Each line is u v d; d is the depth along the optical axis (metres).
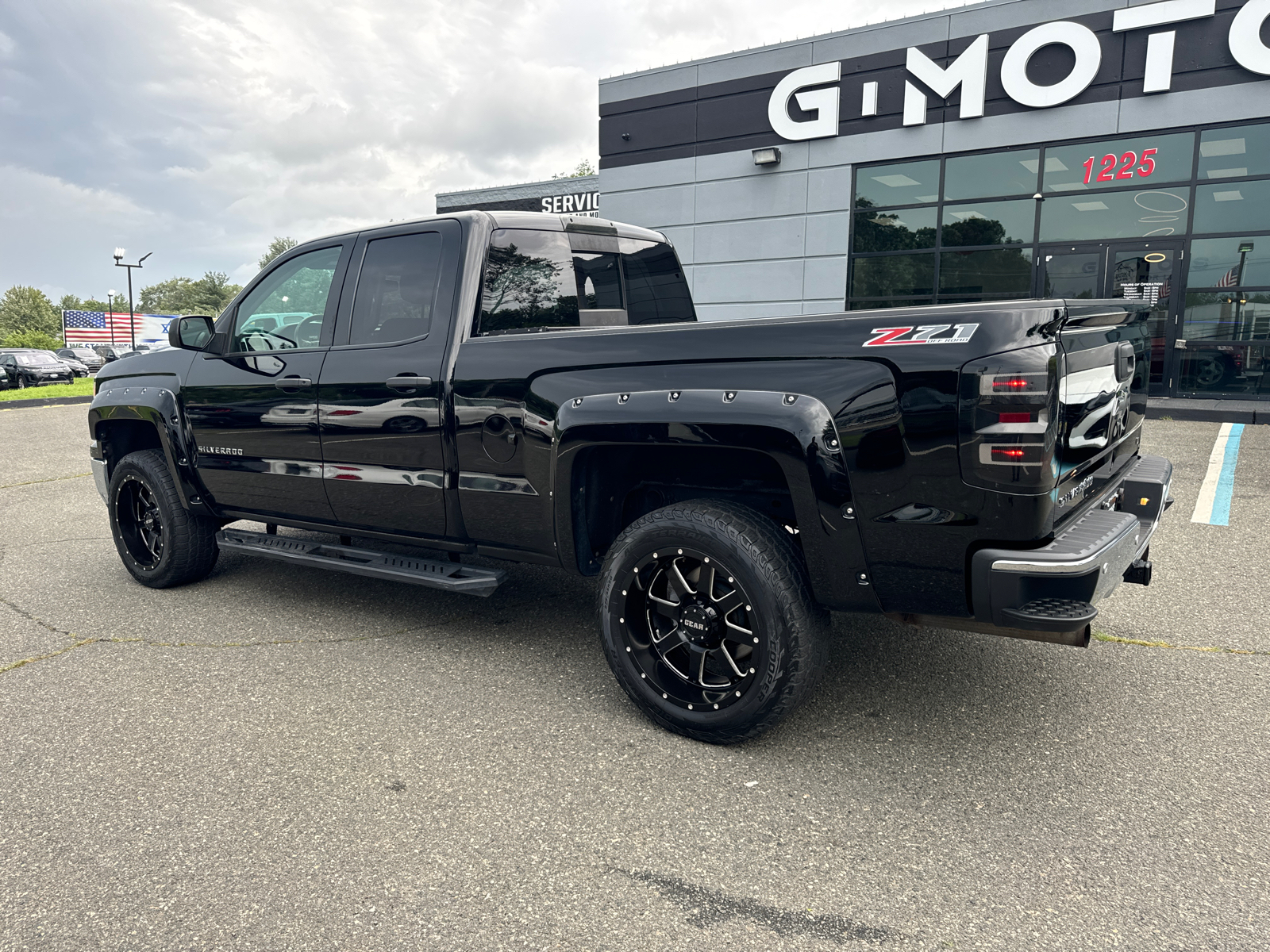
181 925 1.83
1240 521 5.40
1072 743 2.64
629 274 4.02
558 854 2.09
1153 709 2.87
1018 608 2.12
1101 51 11.04
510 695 3.05
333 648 3.52
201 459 4.04
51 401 18.36
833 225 13.07
